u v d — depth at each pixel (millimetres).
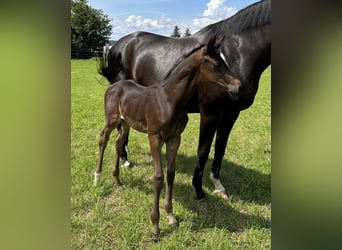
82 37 26875
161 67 3492
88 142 5031
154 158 2600
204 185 3676
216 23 3238
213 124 3090
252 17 2877
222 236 2627
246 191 3508
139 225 2779
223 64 2398
